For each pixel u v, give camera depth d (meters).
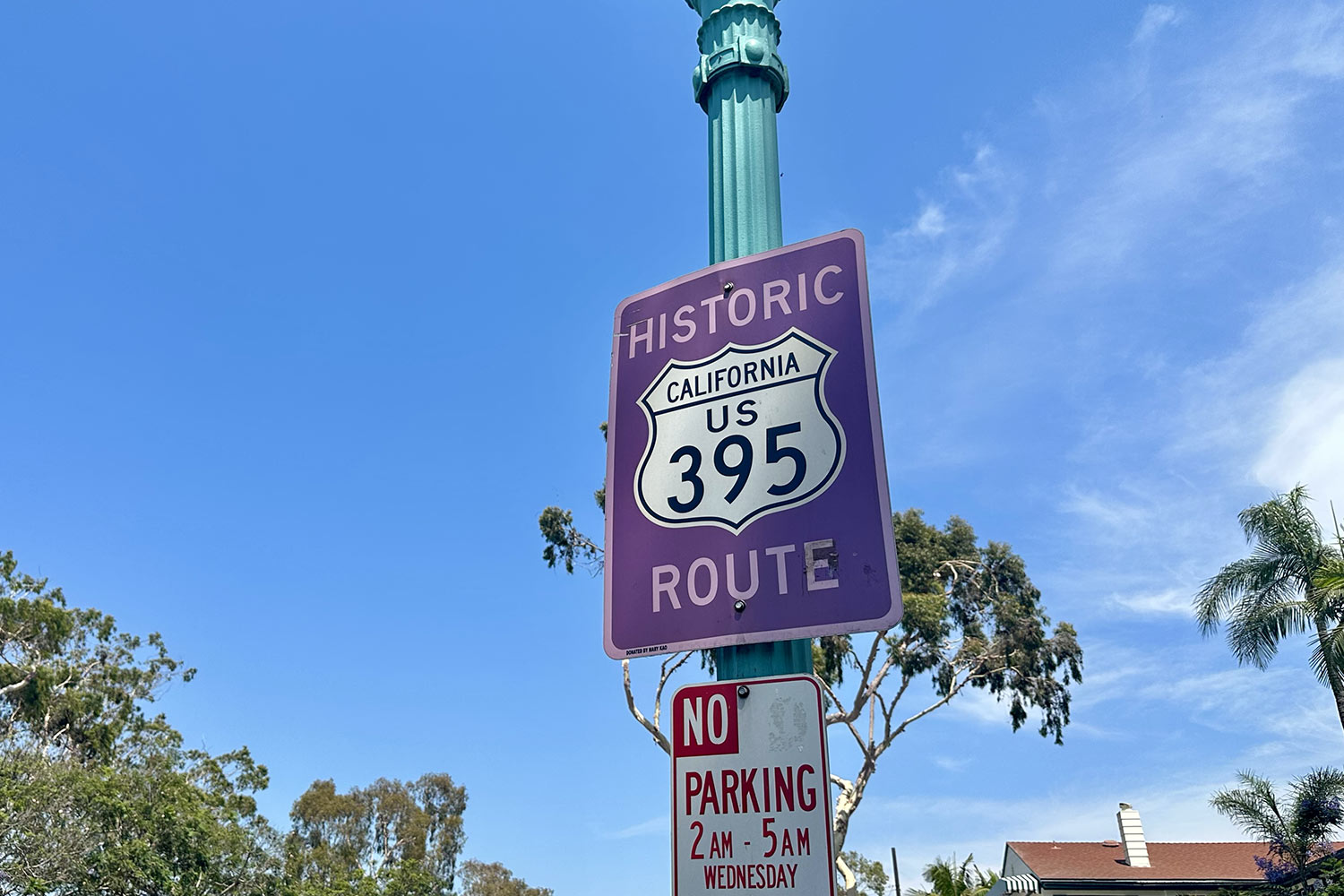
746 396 4.30
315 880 35.91
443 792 57.91
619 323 4.84
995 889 31.61
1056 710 25.58
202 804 28.33
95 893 22.94
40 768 24.59
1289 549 19.97
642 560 4.28
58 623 33.53
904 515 27.05
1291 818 20.41
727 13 5.65
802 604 3.85
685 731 3.78
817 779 3.52
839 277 4.31
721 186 5.23
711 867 3.56
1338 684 18.41
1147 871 29.69
